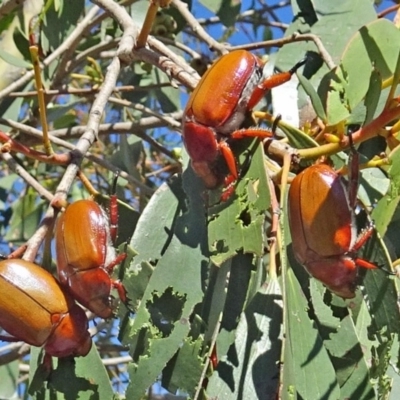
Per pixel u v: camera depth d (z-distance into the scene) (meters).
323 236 0.23
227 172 0.24
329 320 0.26
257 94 0.24
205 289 0.26
